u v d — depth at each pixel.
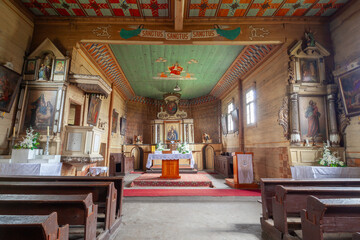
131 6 6.70
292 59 7.00
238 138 11.38
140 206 5.69
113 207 3.83
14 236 1.55
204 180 8.31
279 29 7.33
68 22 7.28
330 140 6.56
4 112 5.91
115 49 8.96
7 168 5.05
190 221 4.46
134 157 14.50
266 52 8.23
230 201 6.29
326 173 5.87
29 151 5.55
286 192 3.21
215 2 6.54
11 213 2.59
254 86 9.61
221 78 12.29
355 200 2.45
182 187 7.88
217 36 7.36
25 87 6.53
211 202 6.17
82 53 7.89
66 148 6.33
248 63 9.63
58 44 7.14
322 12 7.00
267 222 3.79
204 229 4.00
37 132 6.34
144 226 4.14
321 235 2.35
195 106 16.78
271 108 7.99
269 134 8.09
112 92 11.60
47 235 1.54
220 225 4.22
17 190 3.26
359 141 5.91
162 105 15.73
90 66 8.78
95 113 8.84
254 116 9.54
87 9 6.84
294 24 7.35
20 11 6.50
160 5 6.65
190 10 6.91
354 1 6.25
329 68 7.03
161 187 7.88
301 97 6.86
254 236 3.68
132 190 7.25
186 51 9.20
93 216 2.85
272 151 7.80
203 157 15.08
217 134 15.35
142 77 12.15
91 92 7.91
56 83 6.59
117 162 11.89
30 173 5.11
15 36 6.30
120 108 13.61
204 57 9.76
